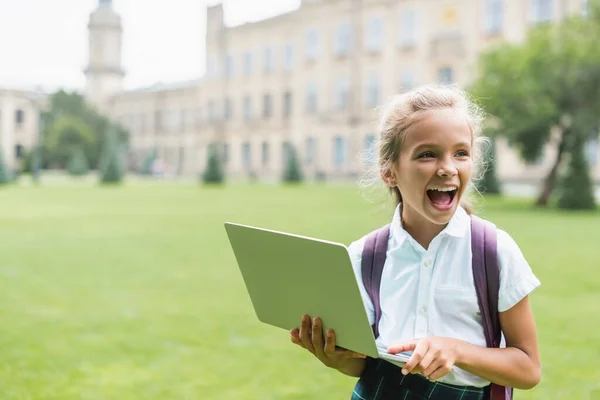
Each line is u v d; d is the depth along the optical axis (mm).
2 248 10523
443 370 1524
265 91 49156
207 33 53344
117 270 8383
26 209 18703
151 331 5332
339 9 42688
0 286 7301
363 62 41344
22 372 4258
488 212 17125
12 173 38844
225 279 7730
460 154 1647
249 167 50844
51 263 8969
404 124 1657
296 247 1551
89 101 66562
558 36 19672
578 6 30984
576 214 16672
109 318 5793
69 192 27875
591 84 18656
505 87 18969
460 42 35719
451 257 1688
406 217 1772
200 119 55188
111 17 69250
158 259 9320
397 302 1743
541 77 19016
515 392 3787
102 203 21250
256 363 4461
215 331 5332
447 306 1675
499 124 19750
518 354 1618
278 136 48375
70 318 5789
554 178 19859
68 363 4461
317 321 1613
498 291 1650
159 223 14602
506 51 19844
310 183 37500
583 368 4242
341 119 42906
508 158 33156
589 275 7668
